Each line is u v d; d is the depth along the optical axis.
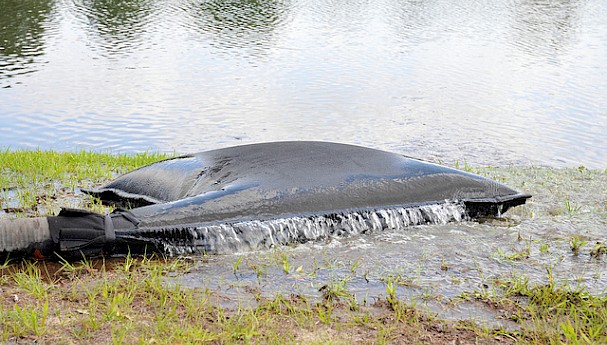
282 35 39.47
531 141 20.61
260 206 9.59
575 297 7.58
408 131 21.58
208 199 9.48
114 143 20.50
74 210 8.62
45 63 30.83
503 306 7.49
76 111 23.59
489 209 10.82
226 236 9.14
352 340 6.56
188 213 9.20
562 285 7.98
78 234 8.44
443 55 34.50
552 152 19.55
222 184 10.27
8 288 7.46
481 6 52.94
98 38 37.03
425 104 25.09
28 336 6.30
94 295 7.26
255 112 23.83
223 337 6.46
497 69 31.31
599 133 21.61
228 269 8.42
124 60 31.83
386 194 10.32
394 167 10.91
